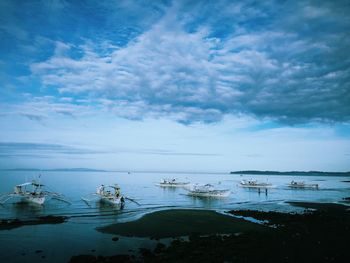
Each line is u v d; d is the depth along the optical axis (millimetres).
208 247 29453
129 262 24766
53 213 51156
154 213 51062
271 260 25484
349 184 189500
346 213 56500
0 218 45906
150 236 35250
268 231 38312
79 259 25234
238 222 44594
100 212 52875
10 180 142375
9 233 35656
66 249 29422
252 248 29156
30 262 25359
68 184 127250
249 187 139250
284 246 30031
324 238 33906
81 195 79125
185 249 28562
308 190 126875
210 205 69438
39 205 60656
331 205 70062
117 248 30078
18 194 64500
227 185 158500
